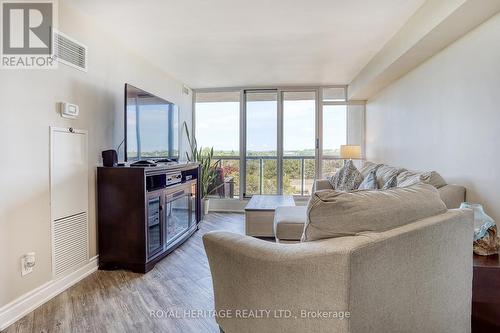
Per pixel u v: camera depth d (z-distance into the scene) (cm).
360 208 108
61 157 222
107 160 259
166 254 291
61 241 221
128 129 269
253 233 332
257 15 252
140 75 350
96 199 260
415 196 124
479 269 142
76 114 233
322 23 267
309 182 523
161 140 338
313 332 99
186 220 350
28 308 191
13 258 184
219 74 439
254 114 531
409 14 250
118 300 206
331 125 516
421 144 300
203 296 212
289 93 521
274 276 107
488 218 160
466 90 227
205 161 501
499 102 193
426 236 114
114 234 257
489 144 203
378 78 361
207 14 249
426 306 119
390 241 103
